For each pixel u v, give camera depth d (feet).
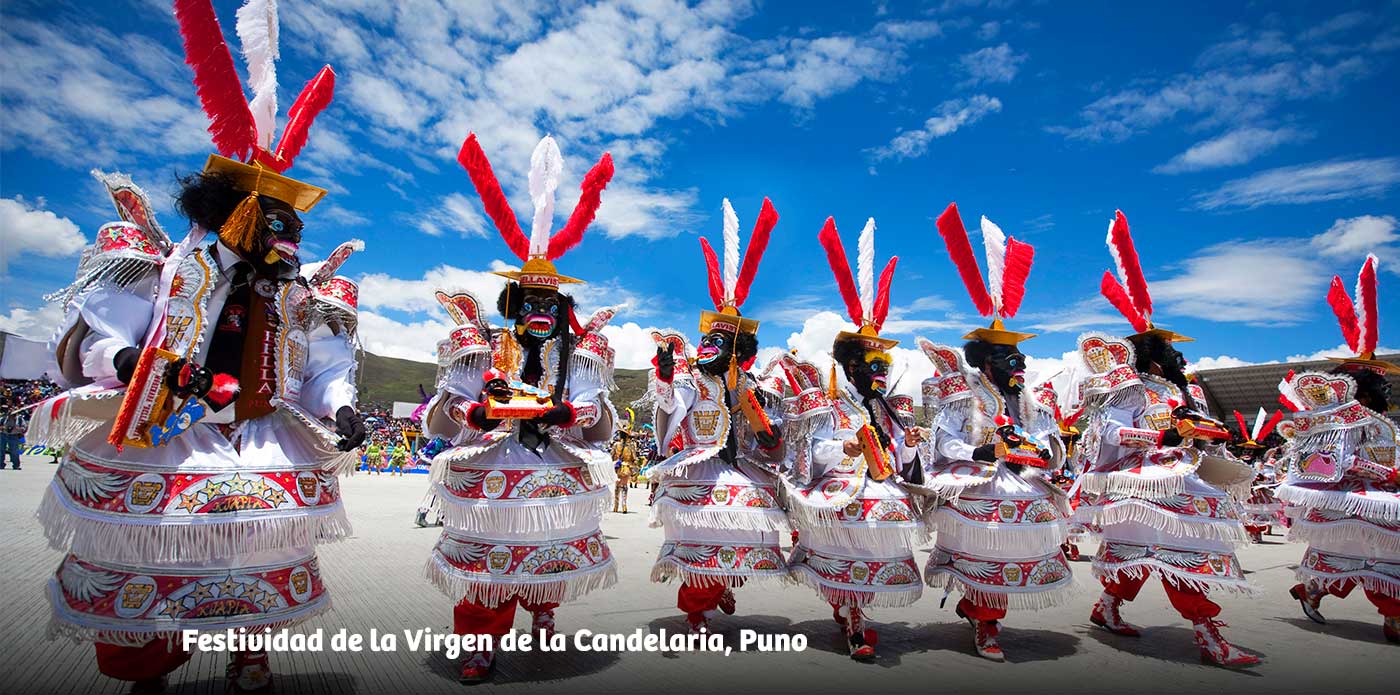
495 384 11.98
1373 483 16.92
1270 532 38.88
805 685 12.16
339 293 11.00
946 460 15.60
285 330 10.26
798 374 15.81
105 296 9.00
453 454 11.98
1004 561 14.23
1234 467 15.89
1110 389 15.89
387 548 24.66
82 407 8.87
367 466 89.51
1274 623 17.80
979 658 14.11
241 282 10.16
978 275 16.55
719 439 14.79
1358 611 19.34
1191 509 14.34
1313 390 17.95
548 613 13.50
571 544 12.23
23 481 44.57
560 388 12.76
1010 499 14.55
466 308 12.85
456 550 11.97
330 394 10.43
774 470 15.61
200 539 8.80
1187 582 14.06
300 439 10.35
